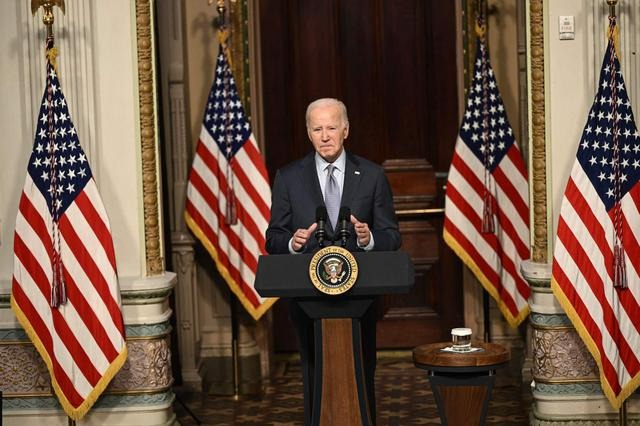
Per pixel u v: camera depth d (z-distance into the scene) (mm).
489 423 8773
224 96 9844
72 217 7582
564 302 7422
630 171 7410
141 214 8016
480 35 9844
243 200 9844
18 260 7570
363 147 11156
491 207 9695
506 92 10500
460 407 7047
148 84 7977
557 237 7457
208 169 9906
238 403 9734
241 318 10586
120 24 7918
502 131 9797
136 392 7980
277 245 6828
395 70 11102
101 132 7969
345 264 5875
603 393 7875
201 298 10578
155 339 8000
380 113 11133
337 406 6074
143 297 7934
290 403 9648
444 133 11078
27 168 7586
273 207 7047
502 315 10578
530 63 7980
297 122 11133
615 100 7410
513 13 10461
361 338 6266
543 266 7980
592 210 7430
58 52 7852
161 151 10008
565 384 7895
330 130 6746
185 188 10227
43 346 7605
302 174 6992
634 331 7430
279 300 11258
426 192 11125
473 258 9797
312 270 5895
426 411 9164
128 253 8039
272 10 11062
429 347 7324
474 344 7363
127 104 7953
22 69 7871
